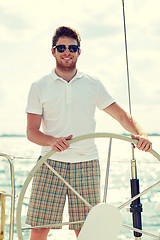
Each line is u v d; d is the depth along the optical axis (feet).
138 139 6.16
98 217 5.49
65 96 7.83
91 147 7.96
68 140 5.96
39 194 7.77
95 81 8.09
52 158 7.77
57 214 7.78
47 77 7.98
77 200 7.83
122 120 7.98
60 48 7.80
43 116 8.01
